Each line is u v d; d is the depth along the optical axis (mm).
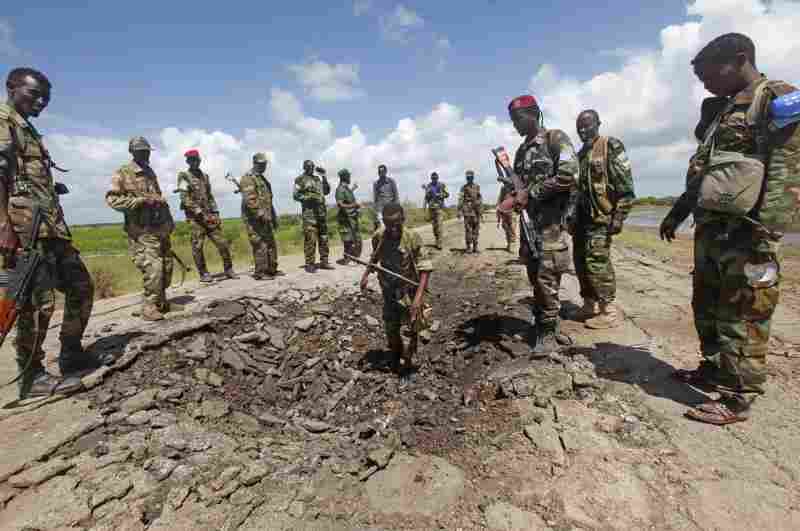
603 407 2959
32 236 2977
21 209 2926
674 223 3211
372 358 5004
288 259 11023
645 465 2363
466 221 10797
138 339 4254
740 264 2512
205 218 7285
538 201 3652
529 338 4352
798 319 4539
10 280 2896
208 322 4883
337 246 15258
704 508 2047
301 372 4688
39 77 3037
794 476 2207
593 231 4277
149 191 4820
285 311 5871
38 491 2225
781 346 3826
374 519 2109
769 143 2350
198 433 2867
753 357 2559
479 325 5098
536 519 2043
